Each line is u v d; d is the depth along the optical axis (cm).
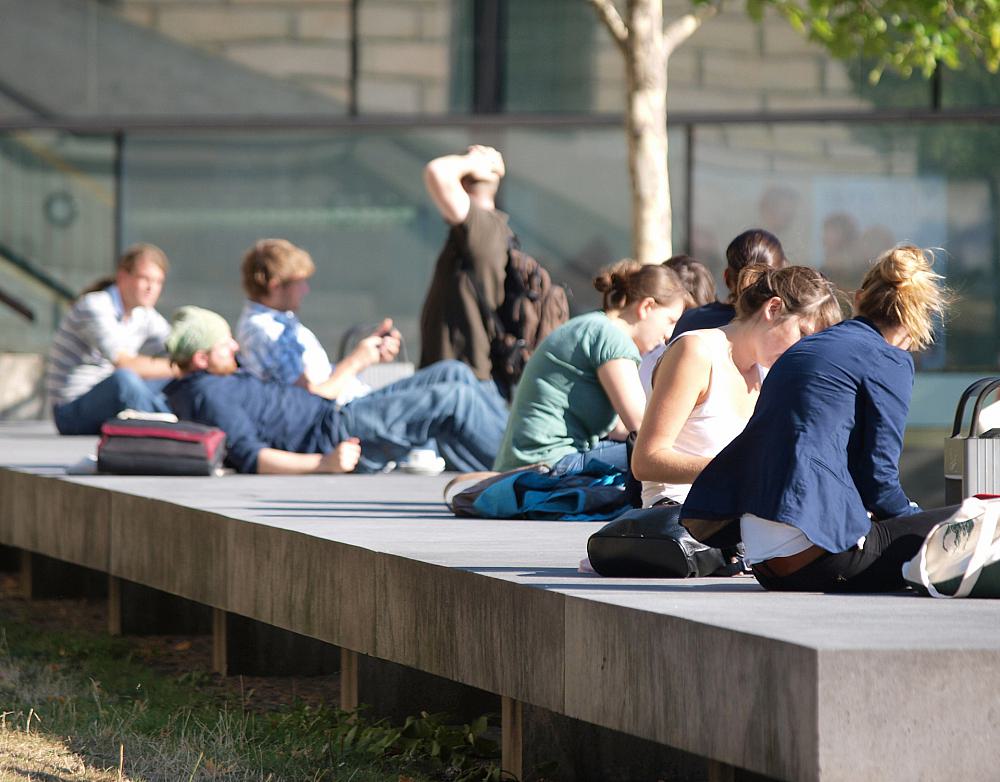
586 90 3900
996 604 956
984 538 983
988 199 3847
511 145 3912
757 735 812
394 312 3950
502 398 2275
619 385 1612
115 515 1759
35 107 3925
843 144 3859
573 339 1655
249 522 1441
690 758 1188
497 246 2281
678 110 3866
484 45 3906
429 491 1864
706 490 1037
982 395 1295
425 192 3938
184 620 1986
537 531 1399
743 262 1491
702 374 1180
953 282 3841
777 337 1177
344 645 1269
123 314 2856
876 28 2758
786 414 1018
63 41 3925
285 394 2173
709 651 852
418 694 1430
